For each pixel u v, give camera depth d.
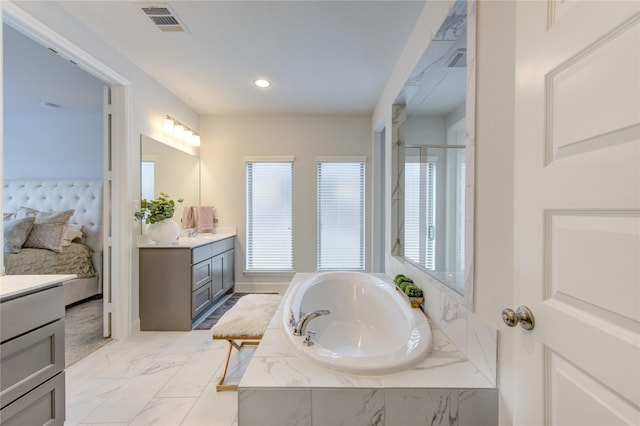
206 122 3.94
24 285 1.18
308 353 1.26
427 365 1.22
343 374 1.15
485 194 1.13
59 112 3.91
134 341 2.46
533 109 0.71
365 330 2.31
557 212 0.64
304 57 2.45
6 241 3.07
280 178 3.99
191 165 3.70
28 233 3.24
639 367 0.47
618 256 0.51
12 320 1.11
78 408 1.64
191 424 1.52
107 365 2.09
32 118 3.96
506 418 1.02
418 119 2.51
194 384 1.86
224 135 3.95
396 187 2.70
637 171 0.48
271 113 3.88
